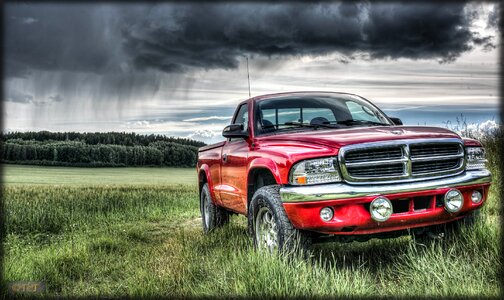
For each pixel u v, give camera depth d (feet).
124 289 15.01
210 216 24.00
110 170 323.37
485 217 16.51
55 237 30.19
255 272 13.11
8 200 42.96
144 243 24.16
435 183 14.23
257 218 16.26
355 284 12.12
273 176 16.39
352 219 13.61
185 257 17.37
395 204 14.17
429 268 13.06
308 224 13.82
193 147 385.09
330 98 19.97
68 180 216.13
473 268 13.00
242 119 20.84
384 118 19.42
